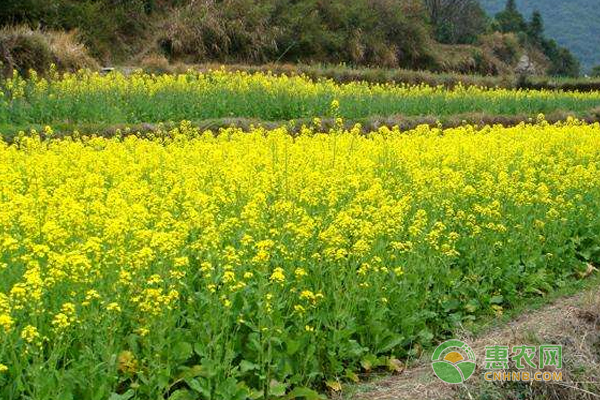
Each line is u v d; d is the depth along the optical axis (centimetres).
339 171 941
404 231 761
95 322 505
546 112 2180
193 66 2220
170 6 2780
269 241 562
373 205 804
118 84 1590
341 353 578
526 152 1177
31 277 483
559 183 988
